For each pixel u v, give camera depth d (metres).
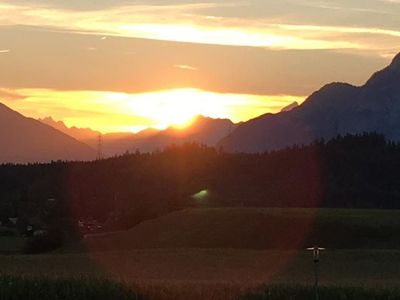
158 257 62.41
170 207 119.06
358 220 85.00
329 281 43.50
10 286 30.78
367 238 79.88
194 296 31.81
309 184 145.75
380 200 138.88
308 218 86.31
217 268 56.56
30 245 89.12
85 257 62.28
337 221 84.44
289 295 32.69
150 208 113.50
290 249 78.00
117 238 89.38
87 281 32.06
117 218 121.88
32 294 30.34
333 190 141.75
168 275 50.81
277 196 142.38
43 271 48.44
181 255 63.38
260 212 90.69
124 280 34.81
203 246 82.31
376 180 147.88
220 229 86.62
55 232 91.62
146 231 90.00
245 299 32.00
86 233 105.94
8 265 55.69
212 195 143.75
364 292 33.75
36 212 139.88
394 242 78.12
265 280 44.09
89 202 148.75
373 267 56.47
